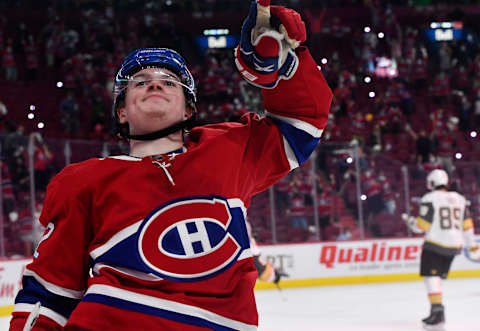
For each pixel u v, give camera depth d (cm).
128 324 142
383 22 2153
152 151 163
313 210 1173
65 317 156
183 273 146
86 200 154
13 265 869
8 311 857
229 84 1794
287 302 949
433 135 1567
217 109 1691
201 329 143
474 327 701
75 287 156
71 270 155
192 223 149
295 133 175
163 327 142
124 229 148
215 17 2191
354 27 2203
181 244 147
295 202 1169
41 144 948
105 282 145
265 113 183
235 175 160
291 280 1162
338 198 1191
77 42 1917
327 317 800
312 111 175
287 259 1159
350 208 1195
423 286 1104
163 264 145
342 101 1764
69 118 1558
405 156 1647
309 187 1172
